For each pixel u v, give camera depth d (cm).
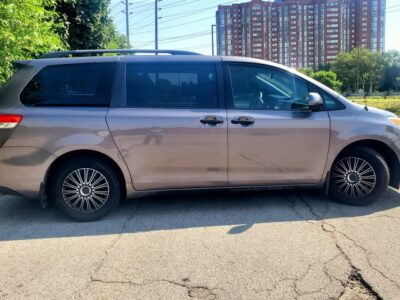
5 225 462
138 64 476
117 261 364
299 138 480
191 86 477
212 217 472
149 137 457
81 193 464
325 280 324
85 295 309
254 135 471
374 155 493
